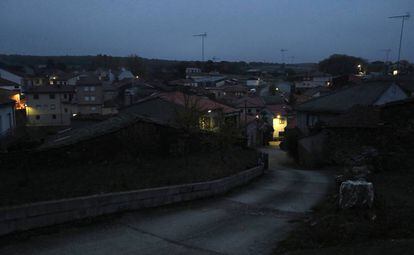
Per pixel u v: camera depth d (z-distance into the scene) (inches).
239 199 472.4
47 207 315.9
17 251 272.5
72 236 307.1
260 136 1815.9
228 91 3051.2
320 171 816.3
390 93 1137.4
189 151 680.4
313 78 4188.0
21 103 2554.1
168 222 356.2
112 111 2573.8
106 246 289.4
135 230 329.1
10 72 3299.7
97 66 6279.5
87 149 544.7
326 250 257.6
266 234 324.2
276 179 676.1
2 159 493.7
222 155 689.6
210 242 303.7
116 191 394.9
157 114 1041.5
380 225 285.9
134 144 579.8
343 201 325.1
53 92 2536.9
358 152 740.0
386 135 692.1
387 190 451.5
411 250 232.4
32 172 481.7
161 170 524.4
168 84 2918.3
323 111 1151.0
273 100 2596.0
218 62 5974.4
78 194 375.9
